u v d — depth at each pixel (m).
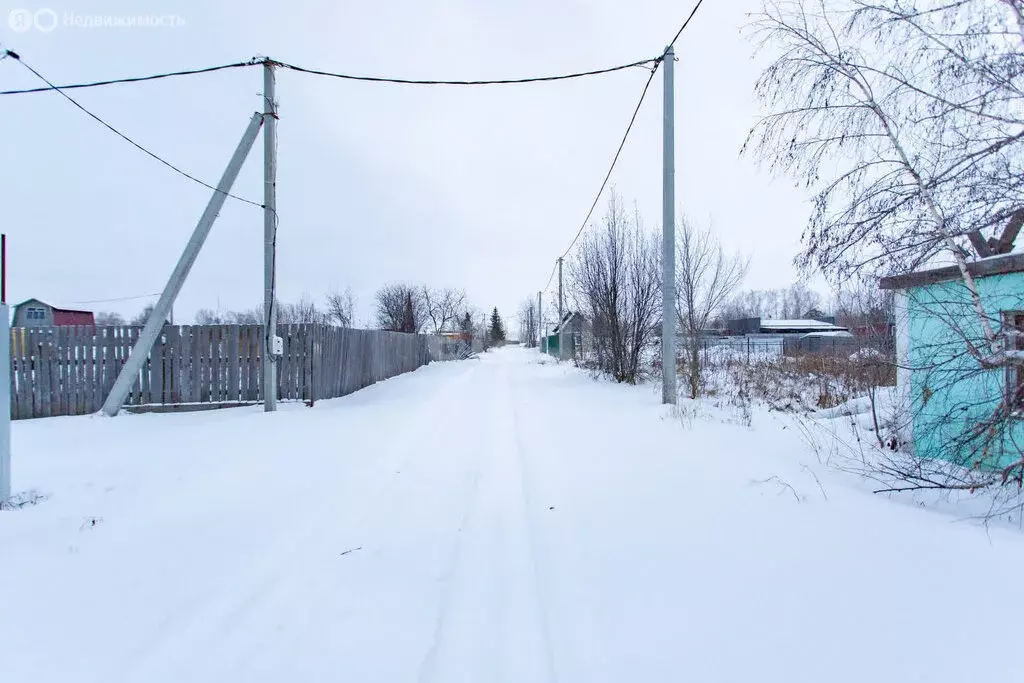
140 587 2.52
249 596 2.48
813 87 4.12
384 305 44.88
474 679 1.91
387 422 7.14
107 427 6.59
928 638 1.95
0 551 2.84
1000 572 2.44
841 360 11.43
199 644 2.08
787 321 47.66
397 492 4.17
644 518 3.40
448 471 4.81
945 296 4.44
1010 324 3.63
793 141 4.27
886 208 3.83
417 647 2.12
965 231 3.61
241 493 3.97
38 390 7.64
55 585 2.50
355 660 2.02
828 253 4.13
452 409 8.87
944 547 2.74
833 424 6.32
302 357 8.84
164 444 5.63
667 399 7.99
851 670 1.79
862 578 2.43
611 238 13.25
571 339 24.45
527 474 4.63
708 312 12.09
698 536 3.04
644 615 2.28
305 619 2.31
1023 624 2.01
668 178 8.02
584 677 1.88
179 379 8.23
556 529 3.34
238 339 8.47
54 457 5.00
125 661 1.95
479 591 2.59
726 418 6.91
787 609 2.21
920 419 4.65
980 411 3.88
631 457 4.97
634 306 12.84
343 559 2.92
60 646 2.03
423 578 2.72
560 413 8.06
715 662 1.90
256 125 8.00
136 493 3.90
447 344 36.25
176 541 3.06
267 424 6.88
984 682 1.69
